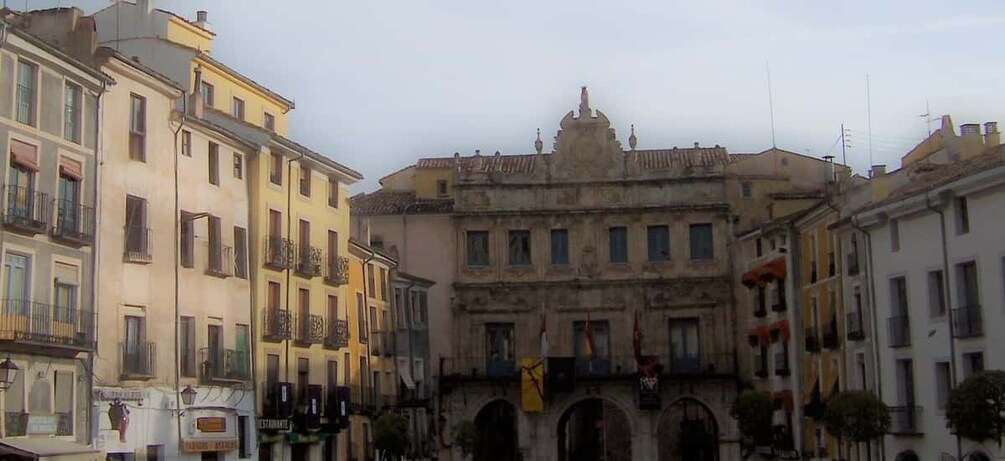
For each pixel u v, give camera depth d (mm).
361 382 62469
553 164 77750
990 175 43000
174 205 44594
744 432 64750
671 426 89312
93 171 39156
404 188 85438
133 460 40781
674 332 76250
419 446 71688
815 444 61781
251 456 49188
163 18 52938
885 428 47188
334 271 58281
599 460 96562
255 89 57844
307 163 55906
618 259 76938
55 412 36594
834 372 58656
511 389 74812
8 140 34719
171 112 44531
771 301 69062
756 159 77688
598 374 74500
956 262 46281
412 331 72625
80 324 37688
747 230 74000
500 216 77062
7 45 34531
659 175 76938
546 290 76750
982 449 43969
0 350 33812
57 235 36625
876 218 52000
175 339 44094
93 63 39812
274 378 51812
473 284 76438
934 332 47844
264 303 51125
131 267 41406
